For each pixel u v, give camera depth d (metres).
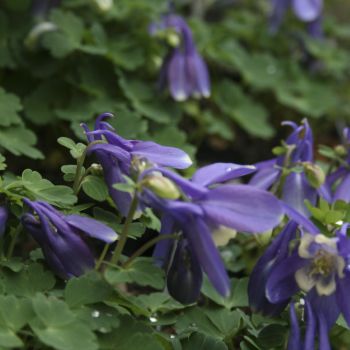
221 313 0.47
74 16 0.64
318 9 0.77
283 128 0.79
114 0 0.70
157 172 0.41
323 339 0.43
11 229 0.46
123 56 0.65
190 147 0.62
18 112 0.63
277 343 0.45
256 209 0.40
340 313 0.45
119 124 0.58
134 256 0.43
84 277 0.43
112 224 0.45
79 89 0.64
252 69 0.76
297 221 0.42
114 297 0.43
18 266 0.44
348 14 1.08
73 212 0.45
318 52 0.80
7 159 0.62
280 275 0.43
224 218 0.40
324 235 0.44
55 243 0.43
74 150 0.46
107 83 0.65
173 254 0.44
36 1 0.66
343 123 0.81
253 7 0.95
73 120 0.61
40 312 0.40
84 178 0.46
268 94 0.79
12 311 0.41
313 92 0.78
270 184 0.52
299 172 0.49
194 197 0.41
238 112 0.72
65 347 0.39
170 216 0.41
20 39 0.65
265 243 0.48
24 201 0.43
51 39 0.63
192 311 0.47
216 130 0.69
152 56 0.68
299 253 0.42
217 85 0.73
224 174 0.43
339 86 0.84
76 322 0.40
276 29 0.80
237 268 0.53
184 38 0.63
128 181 0.41
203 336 0.45
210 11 0.92
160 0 0.70
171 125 0.63
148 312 0.44
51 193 0.45
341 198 0.52
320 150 0.54
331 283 0.43
